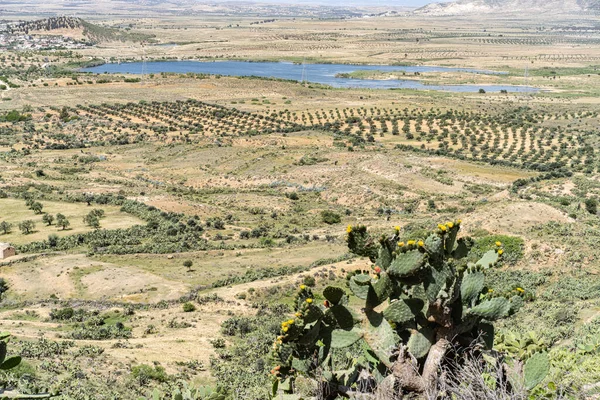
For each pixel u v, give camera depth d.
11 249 64.56
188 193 97.88
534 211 57.75
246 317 45.50
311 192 97.44
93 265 60.69
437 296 6.46
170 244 68.31
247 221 82.12
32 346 34.06
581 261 43.88
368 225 74.44
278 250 67.00
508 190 88.88
